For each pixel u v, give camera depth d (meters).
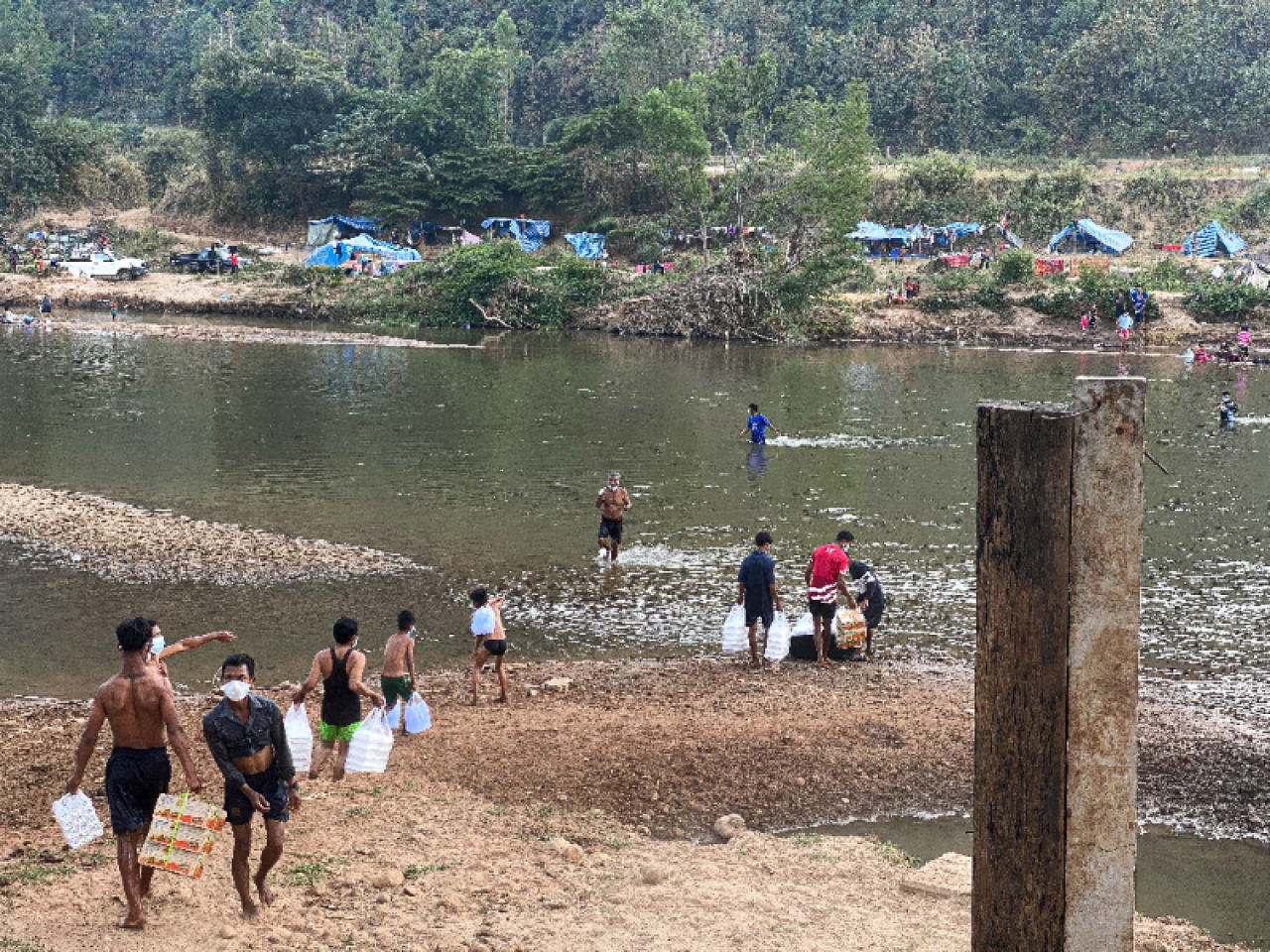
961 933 7.84
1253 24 111.12
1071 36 119.56
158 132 129.62
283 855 8.91
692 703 13.11
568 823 9.99
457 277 70.38
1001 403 5.04
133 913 7.43
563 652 15.47
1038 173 90.75
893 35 124.75
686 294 65.38
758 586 14.70
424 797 10.36
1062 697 4.89
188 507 23.34
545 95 130.00
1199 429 33.66
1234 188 86.44
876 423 34.81
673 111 69.50
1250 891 9.16
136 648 7.47
